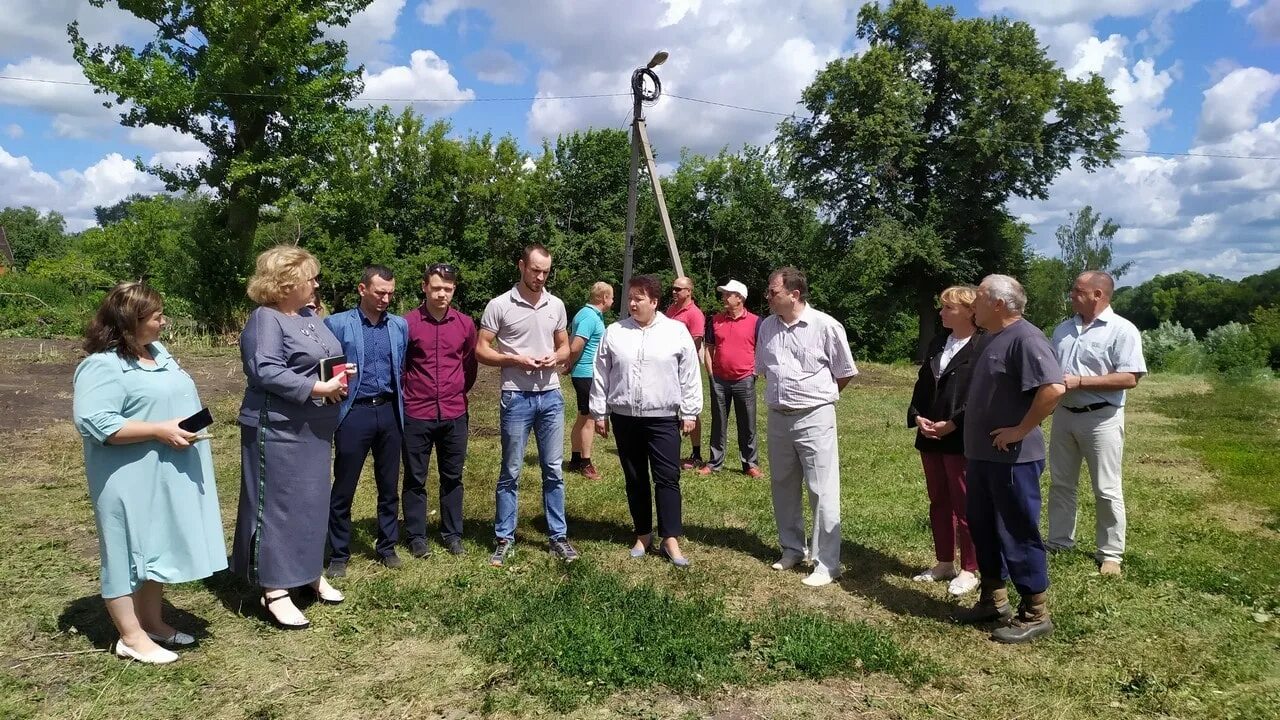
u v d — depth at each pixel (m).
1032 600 3.95
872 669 3.60
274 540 3.89
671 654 3.63
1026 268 33.91
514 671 3.51
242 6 20.20
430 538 5.40
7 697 3.19
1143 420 12.88
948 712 3.25
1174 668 3.64
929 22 29.45
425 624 3.99
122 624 3.49
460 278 31.45
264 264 3.90
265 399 3.88
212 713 3.16
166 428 3.36
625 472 5.12
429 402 4.91
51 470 6.82
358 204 29.61
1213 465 8.66
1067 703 3.32
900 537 5.70
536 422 5.05
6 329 17.41
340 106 23.30
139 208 21.86
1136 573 4.91
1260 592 4.59
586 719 3.16
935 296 31.47
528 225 34.47
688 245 35.59
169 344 17.02
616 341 4.99
